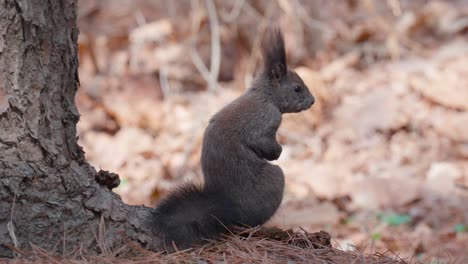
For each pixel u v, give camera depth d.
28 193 6.09
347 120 14.87
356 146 14.07
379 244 10.41
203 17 17.38
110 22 18.73
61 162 6.25
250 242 6.71
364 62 17.58
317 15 17.84
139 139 14.34
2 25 6.00
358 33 18.19
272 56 8.09
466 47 17.69
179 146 14.01
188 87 16.84
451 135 14.02
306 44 17.61
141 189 12.41
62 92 6.34
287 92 8.05
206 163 7.30
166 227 6.54
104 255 6.16
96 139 14.42
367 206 11.95
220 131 7.35
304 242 6.92
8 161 6.06
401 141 14.11
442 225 11.15
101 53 17.52
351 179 12.81
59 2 6.25
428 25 19.17
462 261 9.63
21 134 6.11
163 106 15.65
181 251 6.32
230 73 17.42
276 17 17.20
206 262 6.20
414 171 12.94
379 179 12.43
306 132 14.66
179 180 12.93
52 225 6.15
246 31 17.14
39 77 6.18
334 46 18.09
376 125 14.54
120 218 6.41
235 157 7.26
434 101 14.87
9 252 5.98
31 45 6.11
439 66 16.42
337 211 11.62
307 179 12.77
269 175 7.36
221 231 6.79
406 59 17.39
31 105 6.15
